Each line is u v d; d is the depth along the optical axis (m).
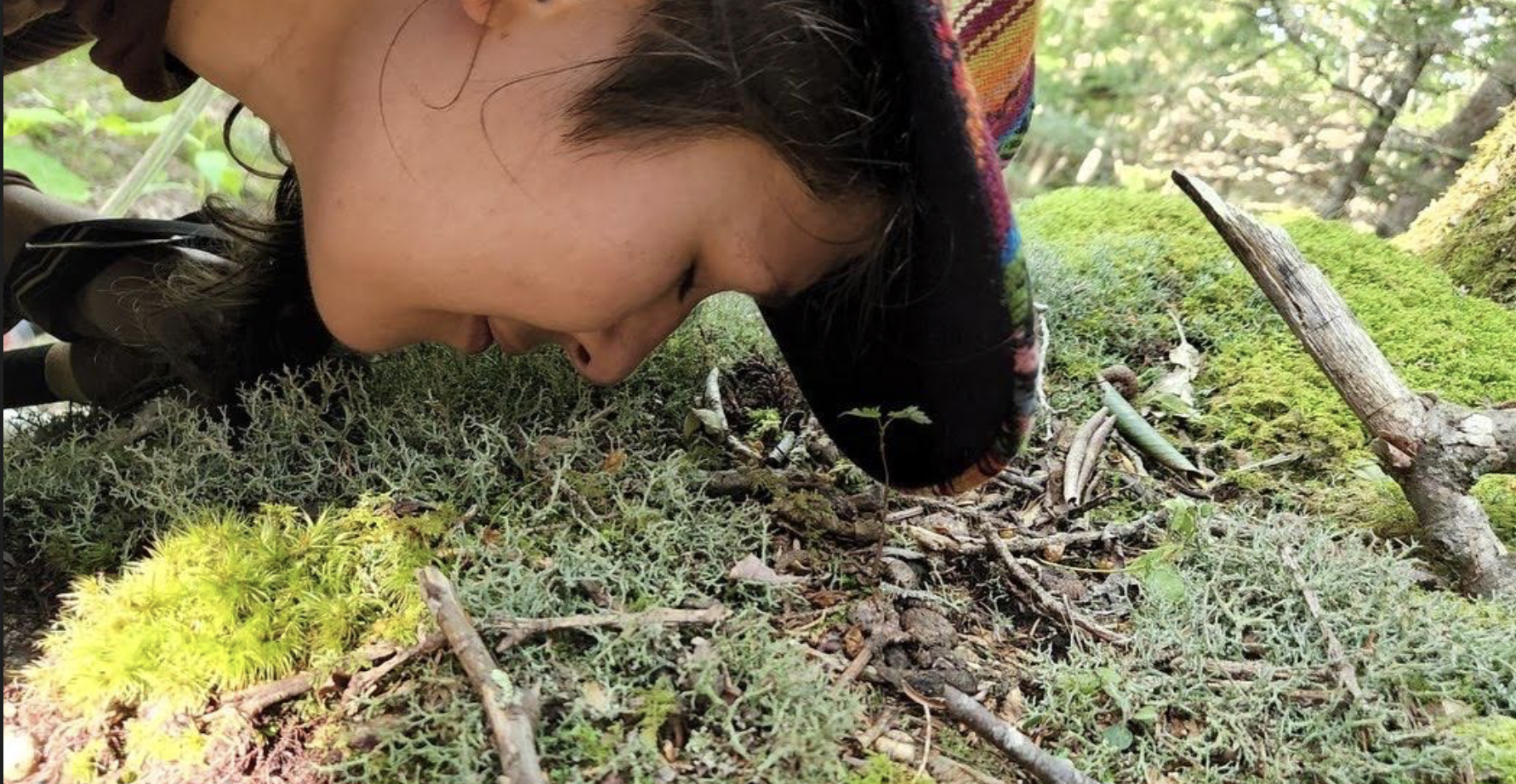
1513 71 0.85
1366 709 0.23
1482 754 0.22
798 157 0.19
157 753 0.20
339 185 0.21
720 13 0.18
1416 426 0.29
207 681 0.21
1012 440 0.22
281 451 0.29
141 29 0.24
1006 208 0.19
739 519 0.27
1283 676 0.24
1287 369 0.37
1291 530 0.29
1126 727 0.23
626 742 0.21
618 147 0.19
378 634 0.22
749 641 0.23
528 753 0.19
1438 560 0.29
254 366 0.31
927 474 0.25
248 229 0.30
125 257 0.32
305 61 0.22
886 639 0.24
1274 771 0.22
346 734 0.20
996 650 0.26
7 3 0.25
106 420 0.33
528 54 0.19
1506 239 0.45
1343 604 0.26
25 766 0.20
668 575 0.25
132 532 0.25
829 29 0.18
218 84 0.25
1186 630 0.25
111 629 0.22
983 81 0.23
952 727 0.23
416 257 0.20
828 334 0.25
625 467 0.29
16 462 0.28
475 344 0.24
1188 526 0.29
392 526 0.25
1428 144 0.96
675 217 0.20
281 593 0.23
